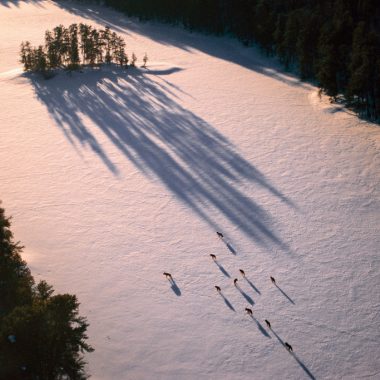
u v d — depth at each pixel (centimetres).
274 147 8394
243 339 4625
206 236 6125
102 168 7788
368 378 4266
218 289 5184
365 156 7956
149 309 4959
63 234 6128
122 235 6134
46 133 9000
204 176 7556
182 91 10962
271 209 6662
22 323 3572
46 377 3712
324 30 10969
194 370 4309
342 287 5259
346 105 9800
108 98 10588
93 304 5000
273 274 5459
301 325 4784
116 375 4231
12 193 7062
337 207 6662
